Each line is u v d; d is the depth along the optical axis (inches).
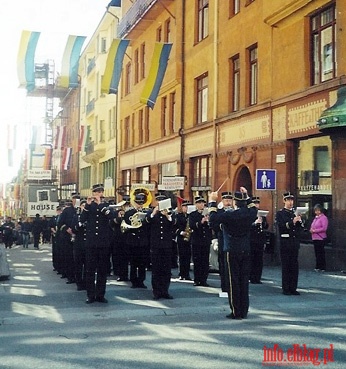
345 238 570.9
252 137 759.1
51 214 1494.8
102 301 398.0
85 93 1961.1
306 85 647.8
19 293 442.3
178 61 1019.9
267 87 725.9
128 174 1405.0
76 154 2108.8
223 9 860.6
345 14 579.2
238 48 808.9
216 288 469.1
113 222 402.9
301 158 668.7
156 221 414.3
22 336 291.7
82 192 1974.7
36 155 1822.1
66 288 477.4
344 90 564.7
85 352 258.2
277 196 690.2
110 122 1608.0
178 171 1015.0
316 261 596.1
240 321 331.3
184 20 1019.9
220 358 246.4
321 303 393.4
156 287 412.5
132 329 308.8
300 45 658.8
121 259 521.3
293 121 667.4
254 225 493.4
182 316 348.2
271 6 703.1
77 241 462.0
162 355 252.1
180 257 536.7
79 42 921.5
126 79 1423.5
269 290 458.6
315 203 637.9
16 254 986.1
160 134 1130.7
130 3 1348.4
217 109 869.2
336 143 581.3
